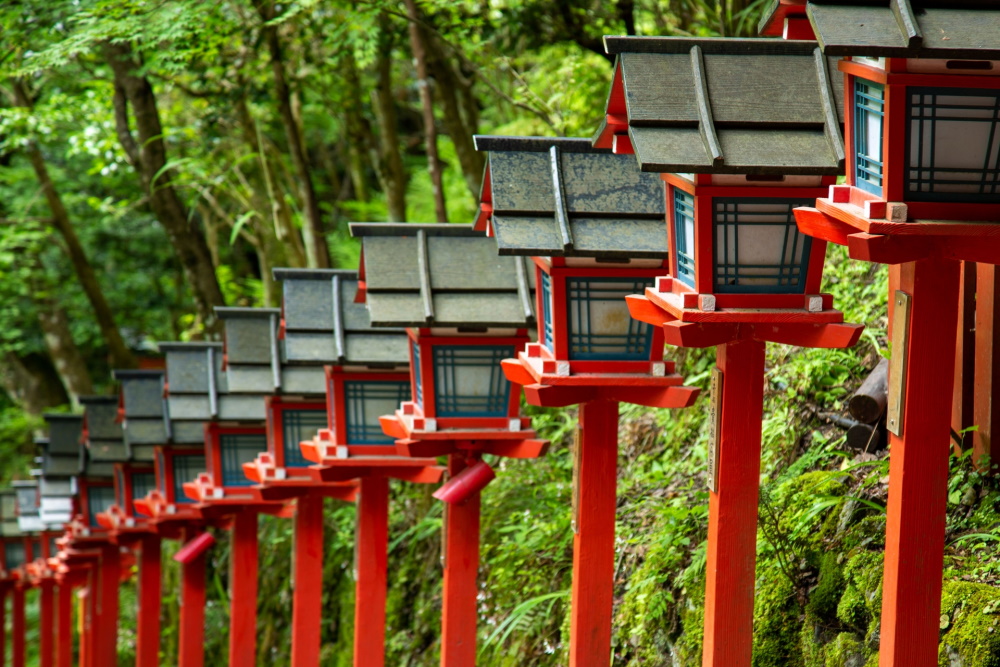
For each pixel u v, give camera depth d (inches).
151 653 793.6
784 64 239.3
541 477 558.9
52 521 911.7
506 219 281.1
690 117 232.1
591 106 642.2
